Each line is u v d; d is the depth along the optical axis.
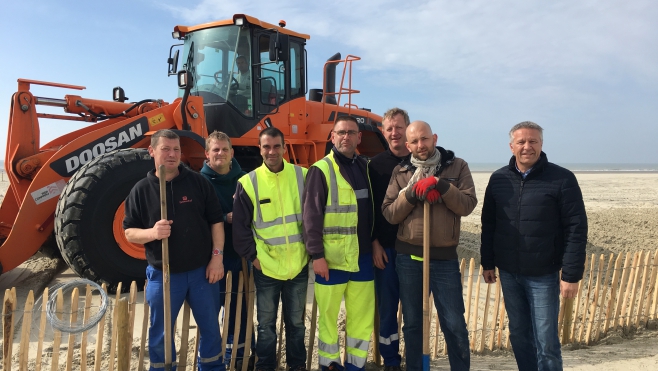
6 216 5.16
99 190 4.51
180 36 6.51
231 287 3.27
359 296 3.18
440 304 3.03
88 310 2.83
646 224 9.92
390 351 3.37
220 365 3.06
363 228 3.19
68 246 4.47
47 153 5.04
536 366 3.08
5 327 2.68
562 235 2.83
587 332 4.02
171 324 2.93
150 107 6.11
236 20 5.94
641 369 3.40
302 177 3.30
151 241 2.82
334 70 8.12
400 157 3.38
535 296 2.88
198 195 2.94
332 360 3.11
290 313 3.20
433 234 2.95
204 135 5.74
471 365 3.53
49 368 3.32
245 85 6.19
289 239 3.10
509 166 3.01
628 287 4.29
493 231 3.12
